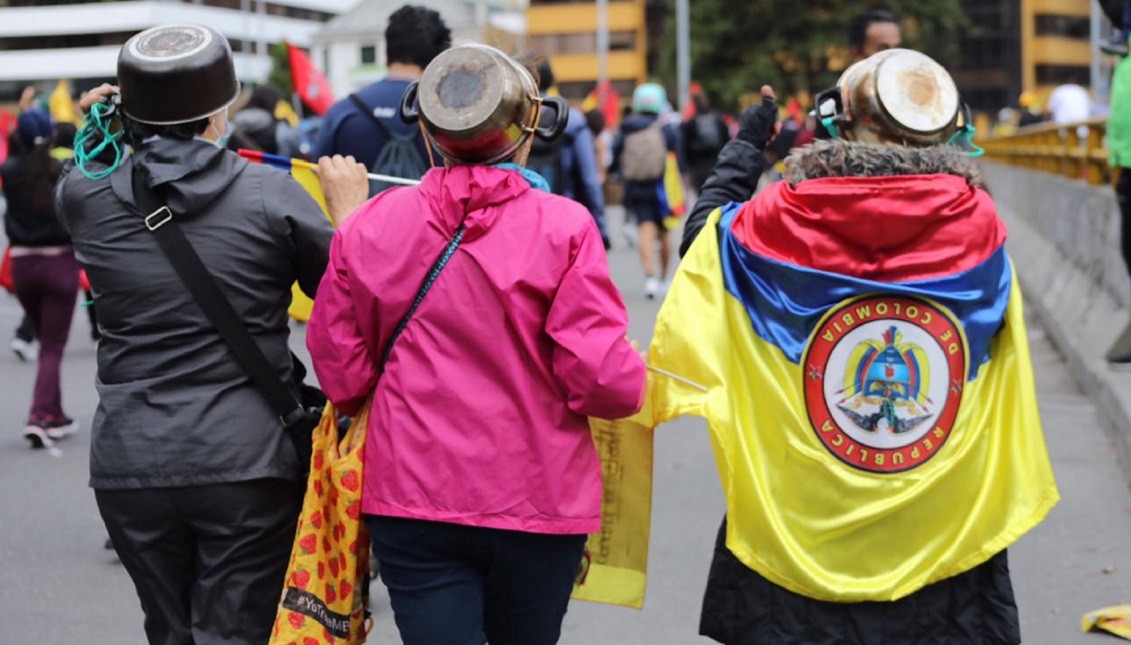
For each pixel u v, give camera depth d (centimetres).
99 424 410
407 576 368
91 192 413
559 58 11219
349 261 371
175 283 406
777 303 405
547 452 362
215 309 407
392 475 364
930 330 399
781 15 7344
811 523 406
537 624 380
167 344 407
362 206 380
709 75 7525
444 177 368
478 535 361
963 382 402
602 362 355
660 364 412
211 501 405
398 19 685
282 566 418
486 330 361
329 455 385
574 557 376
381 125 677
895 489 402
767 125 449
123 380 411
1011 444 404
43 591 669
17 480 897
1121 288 1129
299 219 414
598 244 365
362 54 10669
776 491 409
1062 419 1008
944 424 402
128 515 408
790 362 405
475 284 362
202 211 408
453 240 364
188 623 420
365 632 398
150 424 404
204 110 411
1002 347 409
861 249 396
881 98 398
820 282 399
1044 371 1223
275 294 418
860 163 393
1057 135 1712
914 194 389
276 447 412
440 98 363
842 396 404
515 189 364
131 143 424
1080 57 12119
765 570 405
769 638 407
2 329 1686
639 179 1711
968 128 420
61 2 12762
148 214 406
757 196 414
